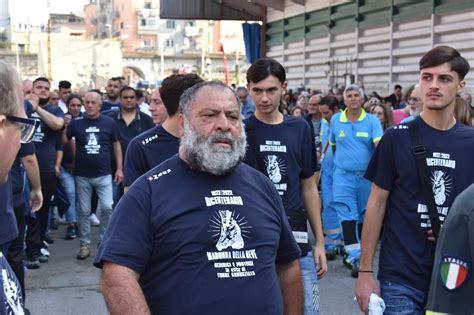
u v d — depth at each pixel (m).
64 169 9.20
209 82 2.86
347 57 17.36
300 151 4.45
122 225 2.68
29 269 7.68
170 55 75.38
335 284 7.02
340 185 7.44
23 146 5.62
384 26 15.59
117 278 2.59
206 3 20.98
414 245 3.67
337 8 17.92
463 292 2.35
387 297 3.68
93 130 8.26
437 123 3.70
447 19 13.31
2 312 2.12
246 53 22.36
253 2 21.27
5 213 3.69
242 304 2.65
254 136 4.42
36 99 7.94
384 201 3.81
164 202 2.70
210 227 2.68
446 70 3.62
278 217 2.94
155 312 2.67
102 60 61.41
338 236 8.11
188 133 2.79
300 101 12.96
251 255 2.72
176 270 2.65
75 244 9.09
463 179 3.62
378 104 9.02
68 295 6.70
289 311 3.02
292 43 20.73
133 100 8.73
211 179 2.78
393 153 3.74
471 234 2.32
